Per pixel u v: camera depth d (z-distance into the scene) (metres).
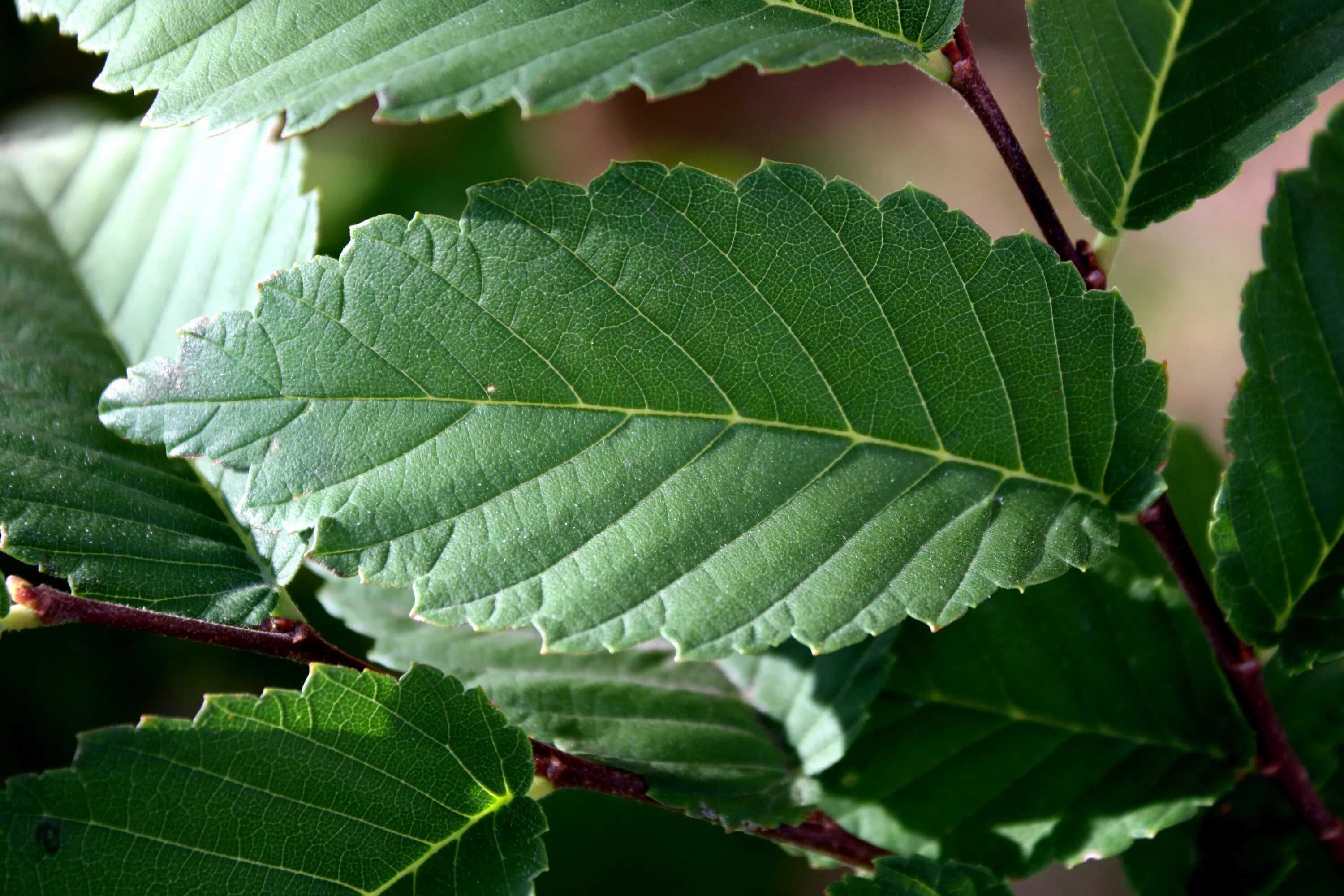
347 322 0.24
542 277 0.24
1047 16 0.25
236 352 0.24
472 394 0.24
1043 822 0.26
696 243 0.24
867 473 0.25
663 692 0.26
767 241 0.24
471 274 0.24
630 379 0.24
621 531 0.24
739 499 0.24
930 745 0.27
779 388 0.25
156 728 0.24
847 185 0.24
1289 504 0.25
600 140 0.83
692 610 0.24
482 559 0.24
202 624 0.25
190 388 0.24
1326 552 0.25
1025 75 0.89
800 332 0.25
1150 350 0.75
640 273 0.24
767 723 0.26
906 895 0.25
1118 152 0.25
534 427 0.24
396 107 0.23
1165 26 0.25
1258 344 0.25
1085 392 0.25
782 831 0.26
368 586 0.27
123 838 0.24
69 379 0.26
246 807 0.24
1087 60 0.25
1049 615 0.27
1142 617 0.27
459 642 0.27
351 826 0.24
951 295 0.25
